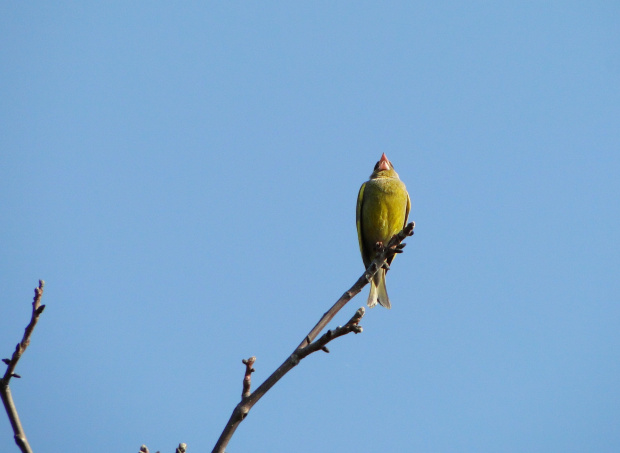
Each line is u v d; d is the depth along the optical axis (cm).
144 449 792
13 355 667
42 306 683
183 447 754
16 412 669
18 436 664
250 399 723
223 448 696
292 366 745
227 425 710
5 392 665
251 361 759
